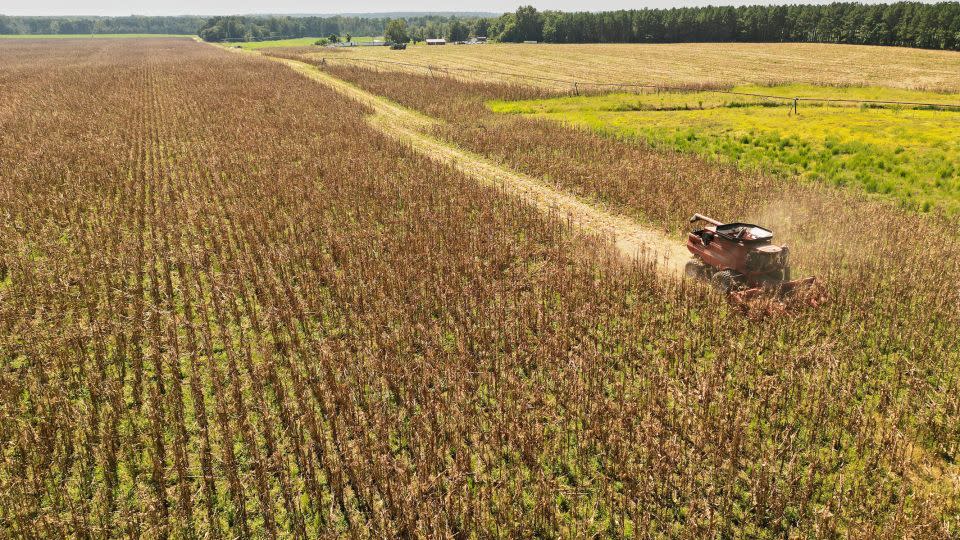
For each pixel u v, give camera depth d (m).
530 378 11.12
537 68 85.06
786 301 12.76
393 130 36.88
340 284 14.30
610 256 16.20
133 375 11.48
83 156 27.62
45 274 15.12
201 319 13.55
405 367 10.95
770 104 45.31
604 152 28.61
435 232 18.02
